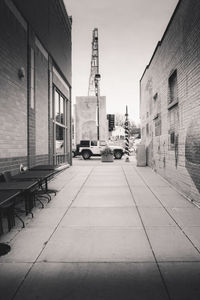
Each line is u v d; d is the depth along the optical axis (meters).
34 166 9.20
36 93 9.55
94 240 4.63
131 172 14.92
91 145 30.92
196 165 7.08
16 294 3.03
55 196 8.41
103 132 40.53
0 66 6.48
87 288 3.13
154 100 14.54
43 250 4.22
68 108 17.77
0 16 6.48
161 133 12.45
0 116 6.48
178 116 8.92
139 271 3.52
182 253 4.07
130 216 6.11
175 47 9.07
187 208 6.80
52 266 3.69
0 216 4.84
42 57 10.39
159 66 12.52
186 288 3.11
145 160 18.84
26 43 8.45
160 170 13.02
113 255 4.02
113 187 10.00
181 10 8.19
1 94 6.54
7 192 4.85
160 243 4.46
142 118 20.44
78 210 6.69
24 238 4.75
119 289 3.11
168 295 2.98
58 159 14.68
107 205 7.19
